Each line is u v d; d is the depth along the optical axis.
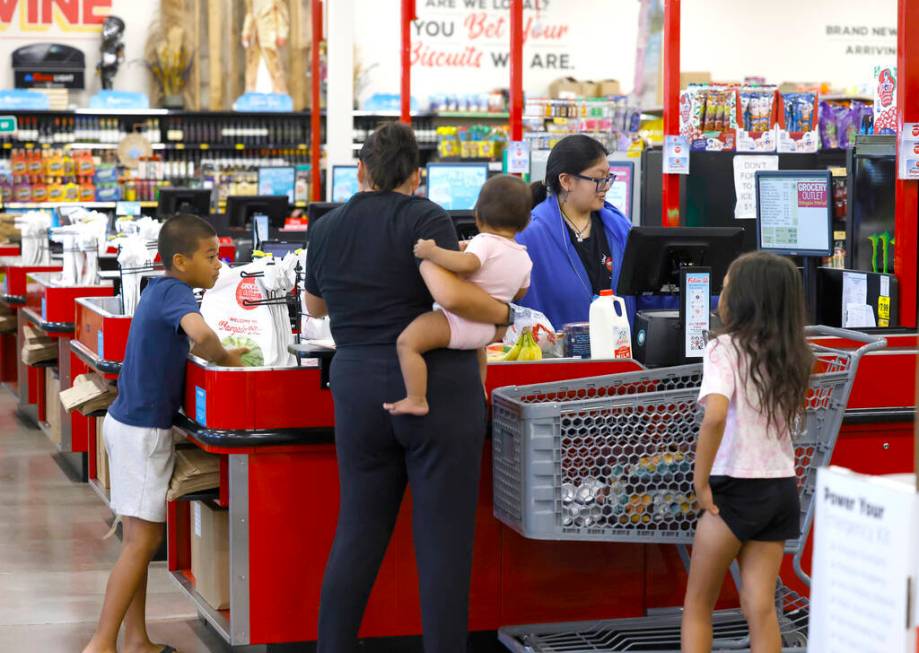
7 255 13.86
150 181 20.36
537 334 5.36
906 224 6.20
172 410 4.94
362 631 4.87
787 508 4.07
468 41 22.17
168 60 20.73
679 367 4.61
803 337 4.05
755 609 4.10
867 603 2.04
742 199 8.34
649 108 16.62
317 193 16.83
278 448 4.70
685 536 4.47
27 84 20.27
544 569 5.01
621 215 6.02
